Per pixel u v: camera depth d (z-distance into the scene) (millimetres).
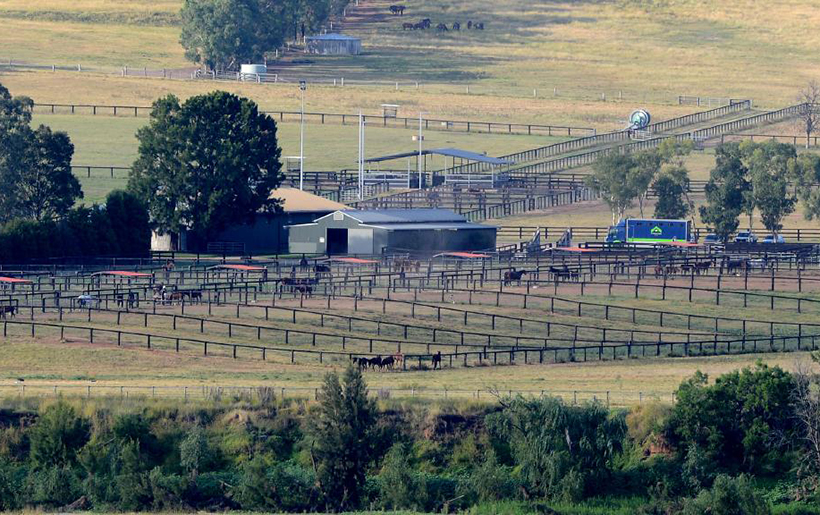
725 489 187875
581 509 190875
